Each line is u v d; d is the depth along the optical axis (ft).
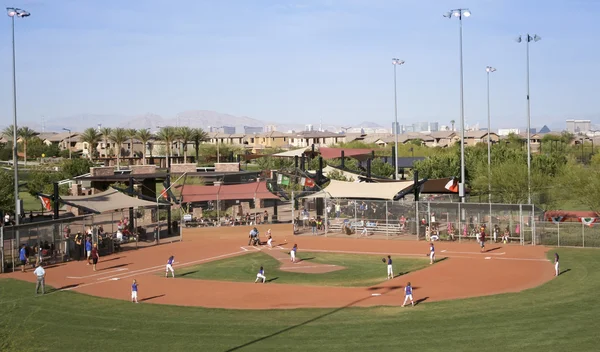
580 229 187.93
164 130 516.32
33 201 335.67
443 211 211.00
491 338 92.02
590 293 121.29
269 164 408.46
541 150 502.38
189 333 99.81
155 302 124.36
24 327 103.65
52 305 121.49
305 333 98.32
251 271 160.04
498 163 262.26
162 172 335.47
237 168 356.18
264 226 254.27
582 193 205.16
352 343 91.71
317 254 186.19
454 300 120.37
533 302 115.65
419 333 96.27
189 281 147.02
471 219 204.03
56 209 187.62
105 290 136.67
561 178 220.84
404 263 166.91
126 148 597.93
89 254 173.99
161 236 230.48
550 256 168.45
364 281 144.15
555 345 87.40
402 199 244.01
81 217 185.68
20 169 434.71
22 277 151.64
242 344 92.79
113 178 277.23
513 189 223.30
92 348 91.71
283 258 180.04
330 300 124.06
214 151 582.76
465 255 176.04
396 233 220.84
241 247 202.08
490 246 190.60
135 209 247.29
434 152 497.46
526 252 177.17
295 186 313.12
